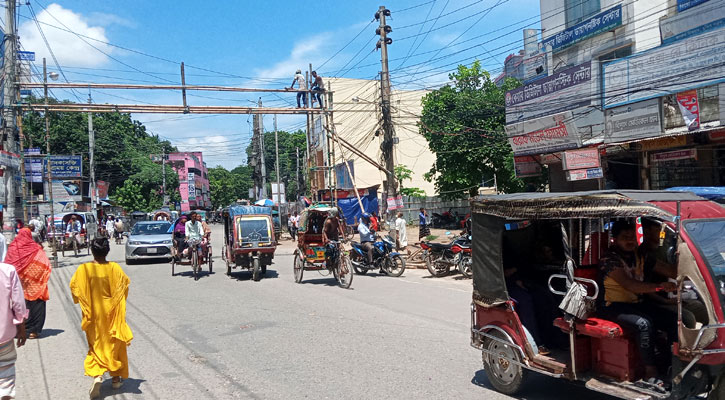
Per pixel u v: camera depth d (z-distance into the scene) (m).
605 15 16.58
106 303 5.16
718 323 3.52
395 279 13.47
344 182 37.56
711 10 12.79
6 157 16.14
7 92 17.31
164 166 55.00
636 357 4.12
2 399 4.51
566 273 4.50
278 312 9.23
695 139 13.13
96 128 50.19
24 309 4.69
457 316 8.59
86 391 5.34
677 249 3.73
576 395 4.97
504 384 5.07
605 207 4.09
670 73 13.00
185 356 6.56
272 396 5.05
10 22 17.20
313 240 13.59
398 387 5.23
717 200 8.20
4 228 16.52
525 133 17.86
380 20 20.20
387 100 20.34
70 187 39.88
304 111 20.77
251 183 94.06
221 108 19.36
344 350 6.63
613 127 14.62
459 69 26.53
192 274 15.29
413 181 39.03
